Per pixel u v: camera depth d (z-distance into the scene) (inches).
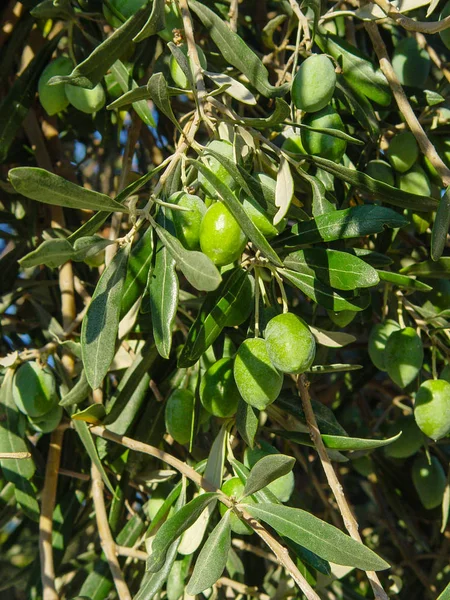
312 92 12.9
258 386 11.4
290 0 14.1
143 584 13.3
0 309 18.5
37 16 16.0
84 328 11.0
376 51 14.0
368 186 13.3
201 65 13.9
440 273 15.2
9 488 18.0
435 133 16.3
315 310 16.5
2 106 16.9
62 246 10.7
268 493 12.6
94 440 16.0
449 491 16.8
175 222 11.5
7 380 15.7
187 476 13.7
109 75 16.9
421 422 14.1
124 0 15.1
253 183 11.9
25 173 10.0
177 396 14.2
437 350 15.9
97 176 25.0
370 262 13.4
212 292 12.3
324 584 15.3
